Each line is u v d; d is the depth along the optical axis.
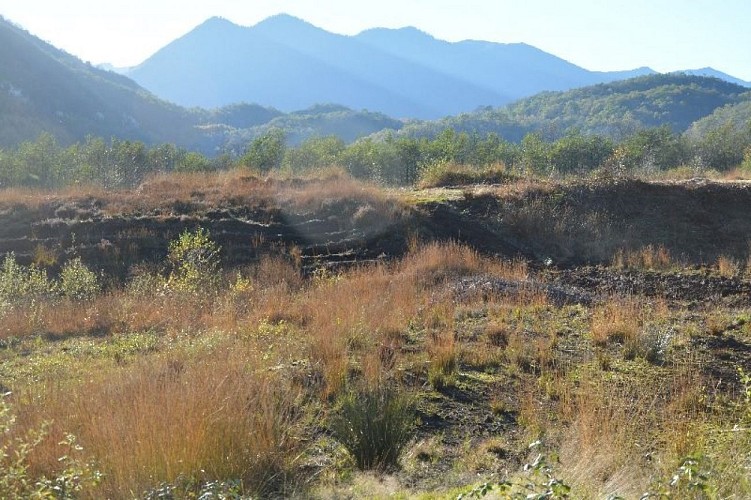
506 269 12.75
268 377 6.48
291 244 14.79
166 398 5.25
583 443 4.96
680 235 14.86
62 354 8.91
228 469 4.71
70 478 4.27
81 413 5.34
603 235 15.00
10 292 11.79
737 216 15.42
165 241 14.75
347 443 5.36
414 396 6.32
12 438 4.79
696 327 8.89
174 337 9.15
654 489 3.96
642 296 11.18
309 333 8.44
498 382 7.05
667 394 6.55
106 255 14.20
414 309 9.67
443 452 5.50
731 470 4.26
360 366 7.19
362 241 14.76
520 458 5.26
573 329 8.89
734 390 6.72
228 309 10.30
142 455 4.54
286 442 5.40
